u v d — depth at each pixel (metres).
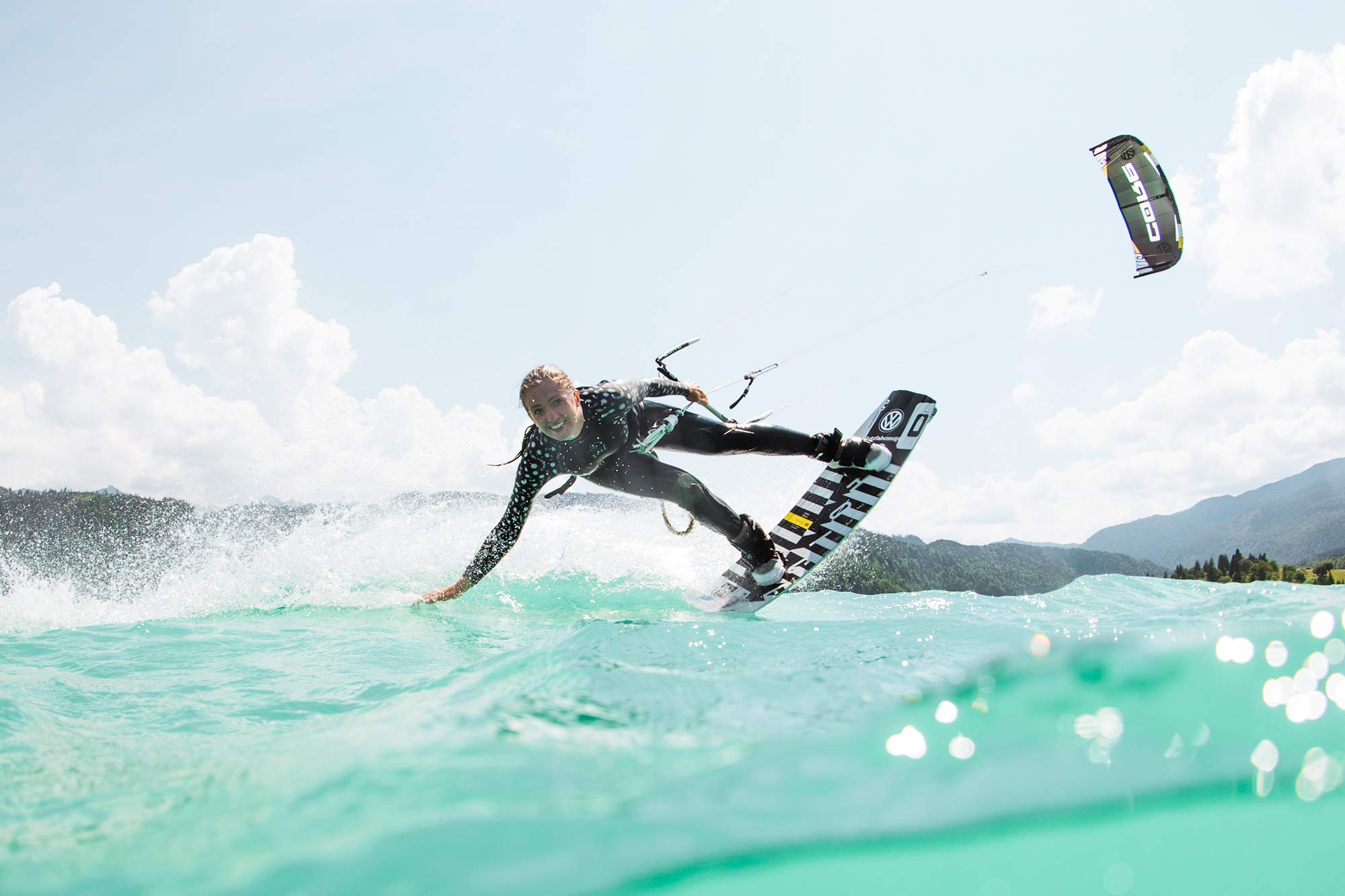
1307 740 1.62
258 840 1.33
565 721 1.86
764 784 1.47
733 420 5.24
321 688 2.82
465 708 2.04
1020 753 1.58
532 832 1.32
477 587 5.65
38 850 1.39
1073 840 1.40
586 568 6.07
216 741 2.16
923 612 4.49
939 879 1.36
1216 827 1.42
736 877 1.32
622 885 1.26
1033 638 2.41
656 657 2.54
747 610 4.99
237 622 4.38
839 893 1.34
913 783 1.48
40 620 4.63
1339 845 1.38
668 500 5.06
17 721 2.39
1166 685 1.88
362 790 1.50
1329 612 2.39
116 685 2.90
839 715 1.83
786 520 5.60
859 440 5.30
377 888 1.18
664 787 1.47
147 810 1.56
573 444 4.65
